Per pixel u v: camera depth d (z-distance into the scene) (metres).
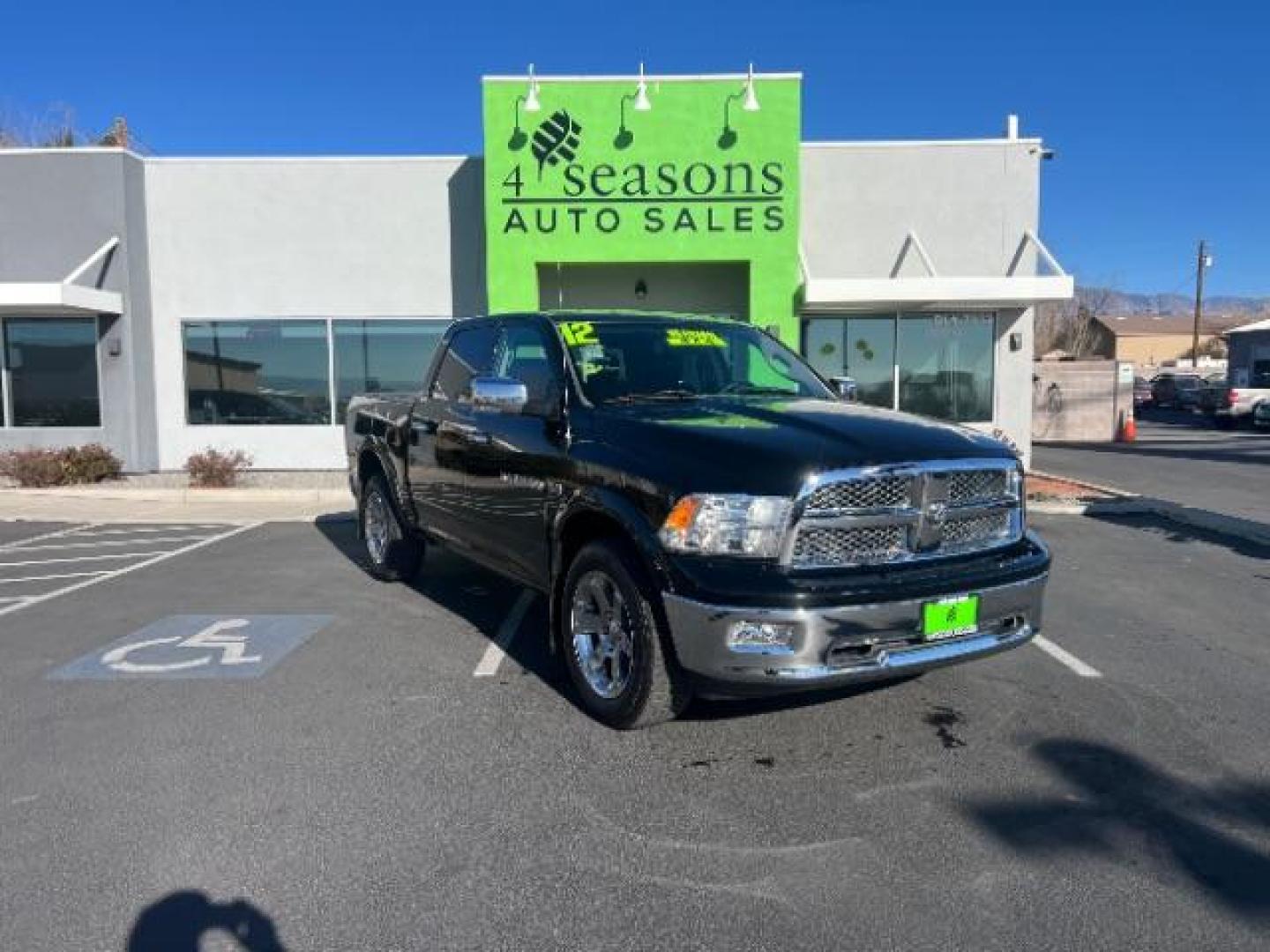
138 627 6.57
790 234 14.25
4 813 3.78
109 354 15.16
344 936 2.99
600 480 4.59
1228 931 3.03
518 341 5.89
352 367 15.79
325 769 4.20
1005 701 5.07
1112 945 2.96
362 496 8.24
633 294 15.56
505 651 5.95
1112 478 16.28
